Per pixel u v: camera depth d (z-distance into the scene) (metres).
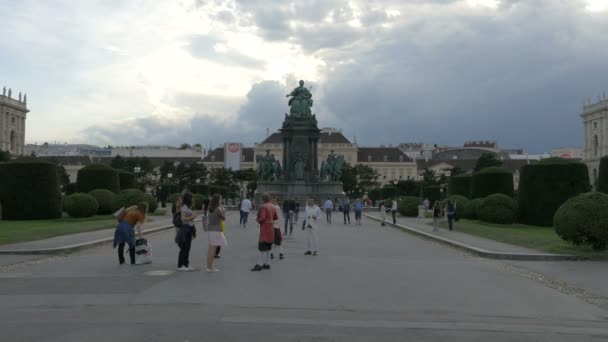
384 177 180.50
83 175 51.59
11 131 146.62
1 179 41.78
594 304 12.95
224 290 13.88
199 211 67.62
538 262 20.73
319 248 25.45
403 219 53.41
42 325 10.11
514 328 10.46
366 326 10.39
